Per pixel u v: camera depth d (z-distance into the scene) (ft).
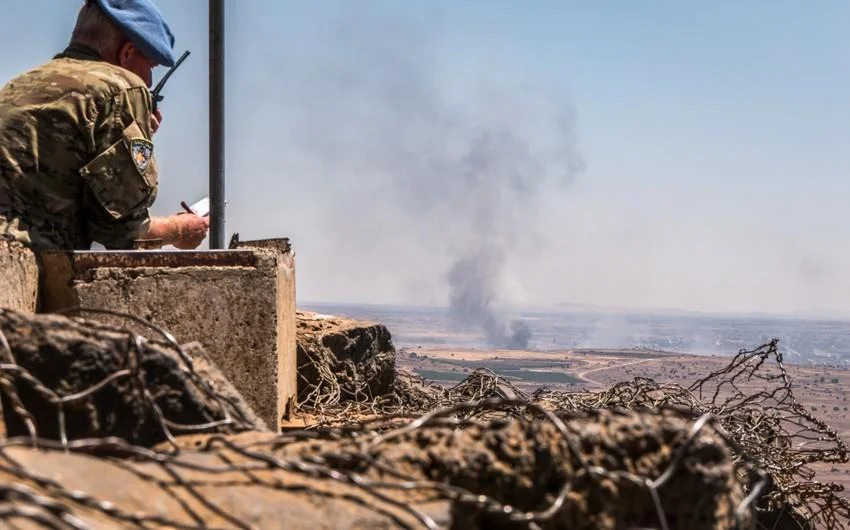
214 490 9.20
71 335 11.21
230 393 12.41
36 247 18.61
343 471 9.92
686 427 10.41
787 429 22.57
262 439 11.19
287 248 22.49
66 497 7.86
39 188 18.66
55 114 18.70
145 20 20.85
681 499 10.07
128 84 19.51
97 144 19.01
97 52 20.61
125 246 19.84
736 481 10.70
